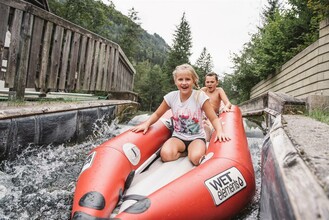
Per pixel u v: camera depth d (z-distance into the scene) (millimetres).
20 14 4203
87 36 6051
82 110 4562
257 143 5312
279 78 9828
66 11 20234
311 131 2512
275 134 2588
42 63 4746
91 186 2031
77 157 3734
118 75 8562
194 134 3080
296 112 4781
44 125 3549
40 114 3482
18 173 2943
